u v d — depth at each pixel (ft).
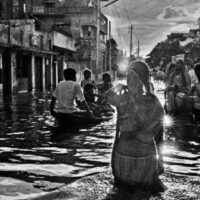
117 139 11.84
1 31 68.13
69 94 27.04
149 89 11.46
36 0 142.82
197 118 28.89
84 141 20.97
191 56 185.98
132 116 11.28
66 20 141.59
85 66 141.38
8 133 23.44
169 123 27.71
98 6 86.79
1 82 68.33
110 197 10.52
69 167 15.07
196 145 19.74
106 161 16.12
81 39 141.69
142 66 11.37
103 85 38.04
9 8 111.86
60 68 113.70
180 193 10.90
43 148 18.92
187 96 30.86
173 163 15.83
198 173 14.19
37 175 13.84
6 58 70.79
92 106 32.22
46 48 95.91
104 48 177.68
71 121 26.53
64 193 10.94
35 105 44.16
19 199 11.01
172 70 35.60
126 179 11.19
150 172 11.01
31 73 83.82
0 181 13.01
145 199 10.32
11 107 41.45
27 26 82.02
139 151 11.05
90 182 12.01
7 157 16.83
